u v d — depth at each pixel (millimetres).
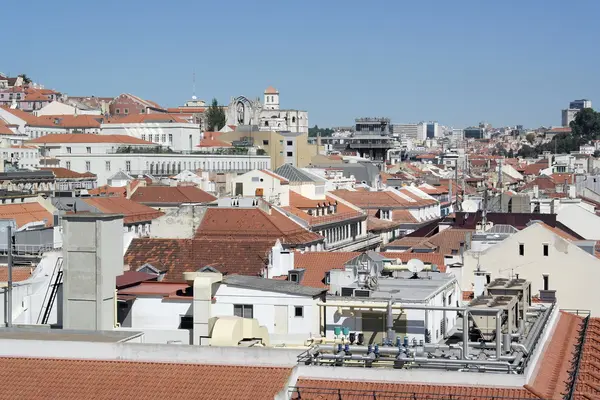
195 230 144750
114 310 67438
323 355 52656
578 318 75625
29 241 97000
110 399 52188
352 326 68000
